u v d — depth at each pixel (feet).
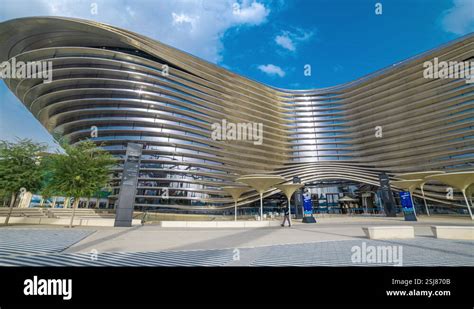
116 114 130.21
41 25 118.52
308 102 216.13
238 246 29.68
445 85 143.95
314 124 200.23
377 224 72.13
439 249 27.17
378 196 158.61
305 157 185.78
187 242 33.09
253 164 159.33
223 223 67.72
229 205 138.10
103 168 66.39
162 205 118.83
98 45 138.82
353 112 195.52
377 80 184.96
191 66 155.74
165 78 142.31
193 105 144.97
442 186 130.52
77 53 128.98
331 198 170.40
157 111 130.41
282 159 185.06
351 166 171.63
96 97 130.72
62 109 133.69
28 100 140.36
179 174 128.06
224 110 161.27
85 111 128.16
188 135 136.15
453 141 134.10
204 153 142.00
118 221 60.03
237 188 98.53
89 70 128.16
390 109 170.50
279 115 204.13
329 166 172.14
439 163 137.08
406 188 113.29
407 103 161.58
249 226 68.85
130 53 143.43
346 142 187.42
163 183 123.54
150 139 127.03
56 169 62.13
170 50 144.87
